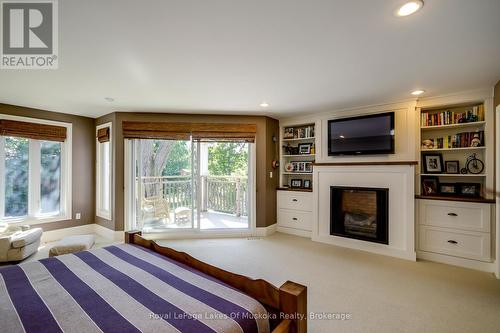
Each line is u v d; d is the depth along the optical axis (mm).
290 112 4023
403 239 3250
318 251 3475
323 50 1948
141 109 3799
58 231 4000
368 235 3539
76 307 1053
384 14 1481
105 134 4113
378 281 2555
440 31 1669
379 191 3410
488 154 2908
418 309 2049
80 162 4258
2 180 3553
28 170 3799
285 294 1080
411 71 2373
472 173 3104
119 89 2855
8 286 1238
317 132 4078
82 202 4277
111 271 1412
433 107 3293
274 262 3062
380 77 2520
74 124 4188
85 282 1278
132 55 2016
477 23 1569
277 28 1641
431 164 3342
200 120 4105
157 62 2148
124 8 1415
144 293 1166
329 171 3889
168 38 1761
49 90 2889
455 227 3014
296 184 4582
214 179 5426
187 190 4379
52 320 967
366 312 2004
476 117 3000
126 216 3932
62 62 2127
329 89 2883
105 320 963
